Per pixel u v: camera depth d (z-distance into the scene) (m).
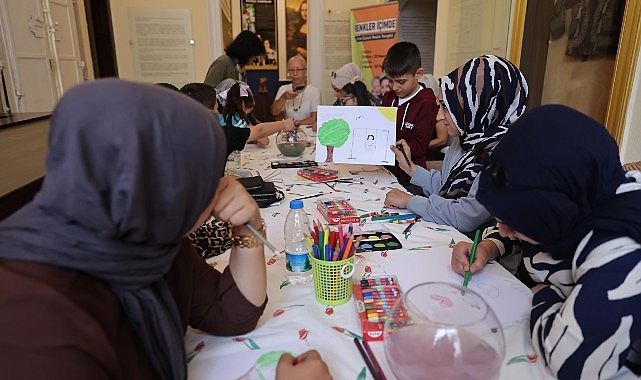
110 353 0.42
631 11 2.15
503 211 0.70
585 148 0.63
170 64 4.71
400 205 1.44
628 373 0.66
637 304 0.60
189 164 0.46
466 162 1.45
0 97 2.88
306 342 0.73
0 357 0.36
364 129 1.75
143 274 0.48
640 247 0.62
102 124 0.40
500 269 0.98
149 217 0.45
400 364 0.56
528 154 0.66
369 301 0.82
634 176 0.70
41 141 2.02
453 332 0.55
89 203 0.40
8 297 0.38
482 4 3.41
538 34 2.92
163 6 4.55
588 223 0.67
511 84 1.35
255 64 6.47
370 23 4.45
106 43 4.47
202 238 1.08
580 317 0.62
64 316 0.40
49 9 3.33
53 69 3.40
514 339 0.73
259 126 2.32
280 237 1.19
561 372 0.63
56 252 0.42
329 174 1.88
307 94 3.79
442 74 4.11
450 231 1.23
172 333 0.54
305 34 6.48
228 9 5.29
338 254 0.83
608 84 2.37
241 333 0.74
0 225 0.45
